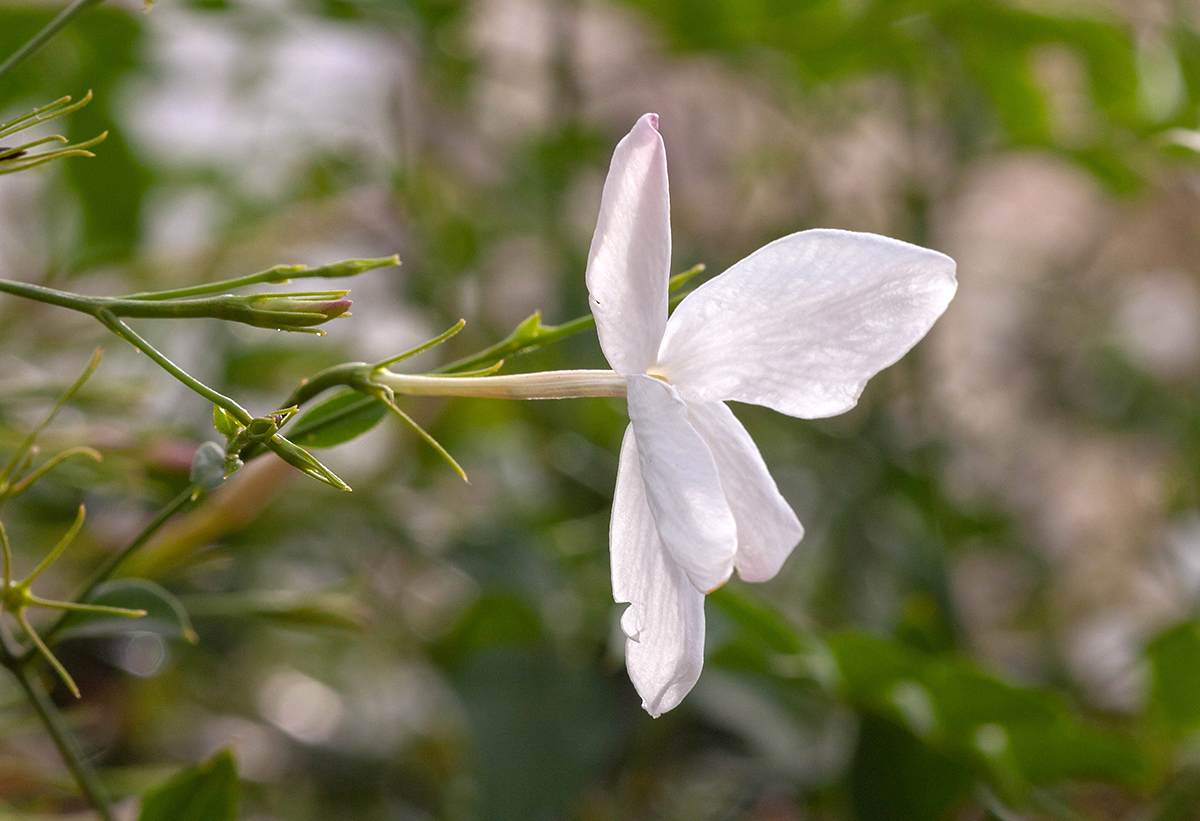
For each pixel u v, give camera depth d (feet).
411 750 1.21
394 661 1.31
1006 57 1.39
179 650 1.18
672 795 1.20
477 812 0.93
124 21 1.11
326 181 1.31
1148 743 0.90
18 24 1.05
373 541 1.26
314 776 1.22
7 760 0.92
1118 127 1.40
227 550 1.01
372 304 1.34
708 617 0.88
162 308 0.71
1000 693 0.86
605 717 0.99
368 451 1.24
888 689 0.88
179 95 1.35
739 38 1.38
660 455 0.70
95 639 1.22
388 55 1.42
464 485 1.24
